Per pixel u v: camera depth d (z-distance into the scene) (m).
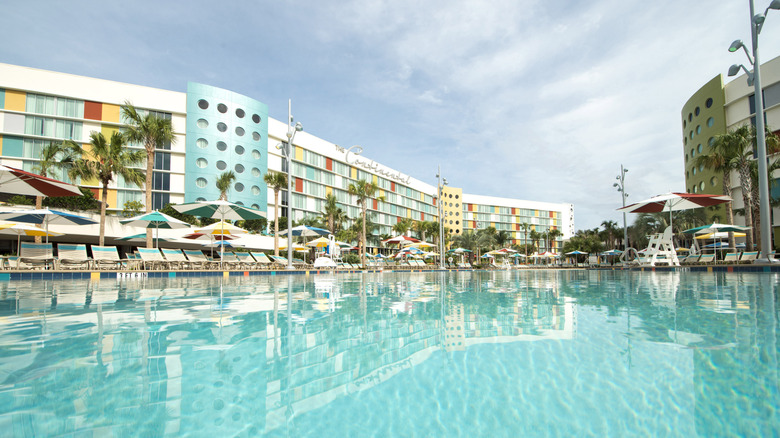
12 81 28.44
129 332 3.20
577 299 5.88
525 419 1.54
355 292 7.46
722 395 1.76
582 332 3.20
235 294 6.84
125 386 1.89
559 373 2.12
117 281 10.95
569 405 1.69
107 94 31.72
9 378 1.99
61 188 8.37
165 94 34.47
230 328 3.41
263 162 39.88
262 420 1.54
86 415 1.55
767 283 8.61
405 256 40.09
